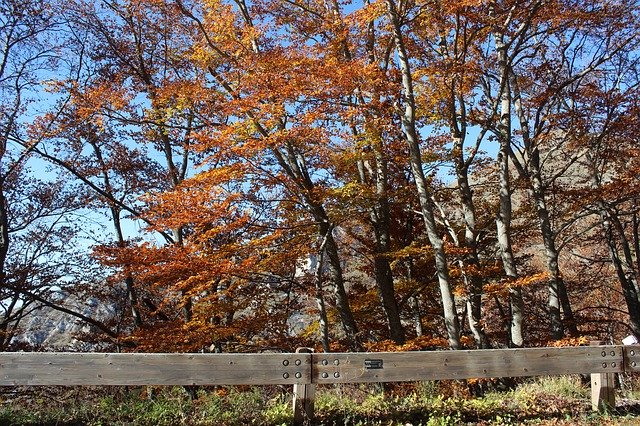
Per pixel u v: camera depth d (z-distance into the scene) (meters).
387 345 13.78
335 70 11.65
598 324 26.53
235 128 11.60
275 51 12.51
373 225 17.19
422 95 15.29
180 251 11.64
